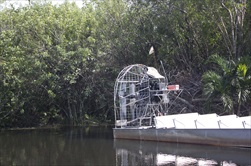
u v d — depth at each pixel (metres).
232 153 15.00
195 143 17.23
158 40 27.50
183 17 25.69
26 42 27.38
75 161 14.72
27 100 27.77
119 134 20.36
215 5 23.69
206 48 26.45
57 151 17.16
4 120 27.77
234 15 24.64
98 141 19.95
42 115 30.05
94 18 28.73
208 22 24.64
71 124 29.67
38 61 26.39
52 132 24.91
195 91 25.12
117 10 28.77
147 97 20.05
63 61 27.48
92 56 28.17
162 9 26.78
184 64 27.34
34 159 15.33
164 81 20.42
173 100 25.14
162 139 18.44
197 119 18.17
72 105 30.20
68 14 29.28
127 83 21.30
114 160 14.71
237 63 20.03
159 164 13.67
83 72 28.53
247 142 15.62
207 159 14.20
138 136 19.45
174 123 18.22
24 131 25.88
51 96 26.94
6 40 26.34
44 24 27.48
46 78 26.45
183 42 26.84
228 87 19.67
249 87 19.61
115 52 28.45
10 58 25.81
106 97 29.44
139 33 27.59
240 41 24.08
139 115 20.66
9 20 28.23
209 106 21.06
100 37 28.33
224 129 16.23
